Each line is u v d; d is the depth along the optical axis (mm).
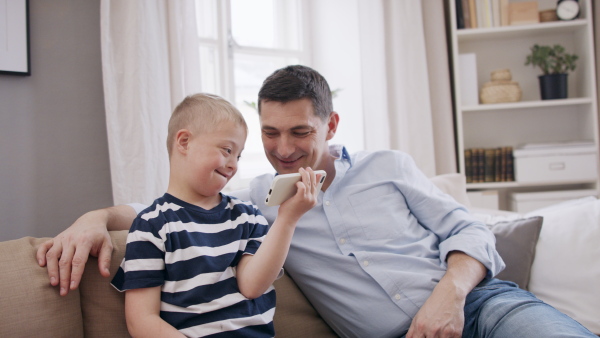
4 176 1602
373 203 1181
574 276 1385
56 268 841
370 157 1247
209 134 892
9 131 1608
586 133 2611
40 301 816
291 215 855
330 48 2742
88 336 891
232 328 831
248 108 2527
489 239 1149
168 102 1825
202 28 2293
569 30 2674
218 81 2311
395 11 2467
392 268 1103
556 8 2584
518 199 2518
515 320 925
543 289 1421
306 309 1187
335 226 1142
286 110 1034
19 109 1628
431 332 938
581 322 1317
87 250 854
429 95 2512
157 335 763
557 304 1377
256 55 2549
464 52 2807
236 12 2502
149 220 853
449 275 1042
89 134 1776
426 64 2496
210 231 898
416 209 1233
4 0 1569
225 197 989
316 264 1131
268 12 2639
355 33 2629
